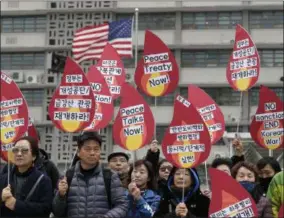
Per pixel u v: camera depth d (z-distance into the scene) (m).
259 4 42.03
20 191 8.16
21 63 44.34
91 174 7.96
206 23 42.97
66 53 43.03
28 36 44.09
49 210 8.11
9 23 44.59
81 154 7.95
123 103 9.48
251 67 12.02
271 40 42.28
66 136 39.72
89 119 9.02
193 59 43.03
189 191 8.84
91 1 42.34
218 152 35.72
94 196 7.83
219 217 7.54
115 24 23.91
